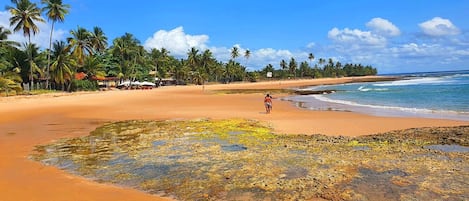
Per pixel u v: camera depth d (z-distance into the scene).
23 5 53.81
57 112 28.72
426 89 54.44
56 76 60.12
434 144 13.14
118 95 52.69
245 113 26.86
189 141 14.91
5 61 54.47
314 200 7.84
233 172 9.99
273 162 10.91
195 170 10.34
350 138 14.91
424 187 8.37
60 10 58.06
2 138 16.55
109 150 13.52
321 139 14.76
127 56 90.12
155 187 9.00
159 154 12.54
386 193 8.07
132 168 10.80
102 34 72.06
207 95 54.75
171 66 114.69
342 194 8.07
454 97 38.09
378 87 70.25
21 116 25.94
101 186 9.14
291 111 28.22
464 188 8.23
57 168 10.99
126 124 21.28
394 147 12.69
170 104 36.94
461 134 14.73
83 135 17.31
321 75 192.38
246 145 13.80
